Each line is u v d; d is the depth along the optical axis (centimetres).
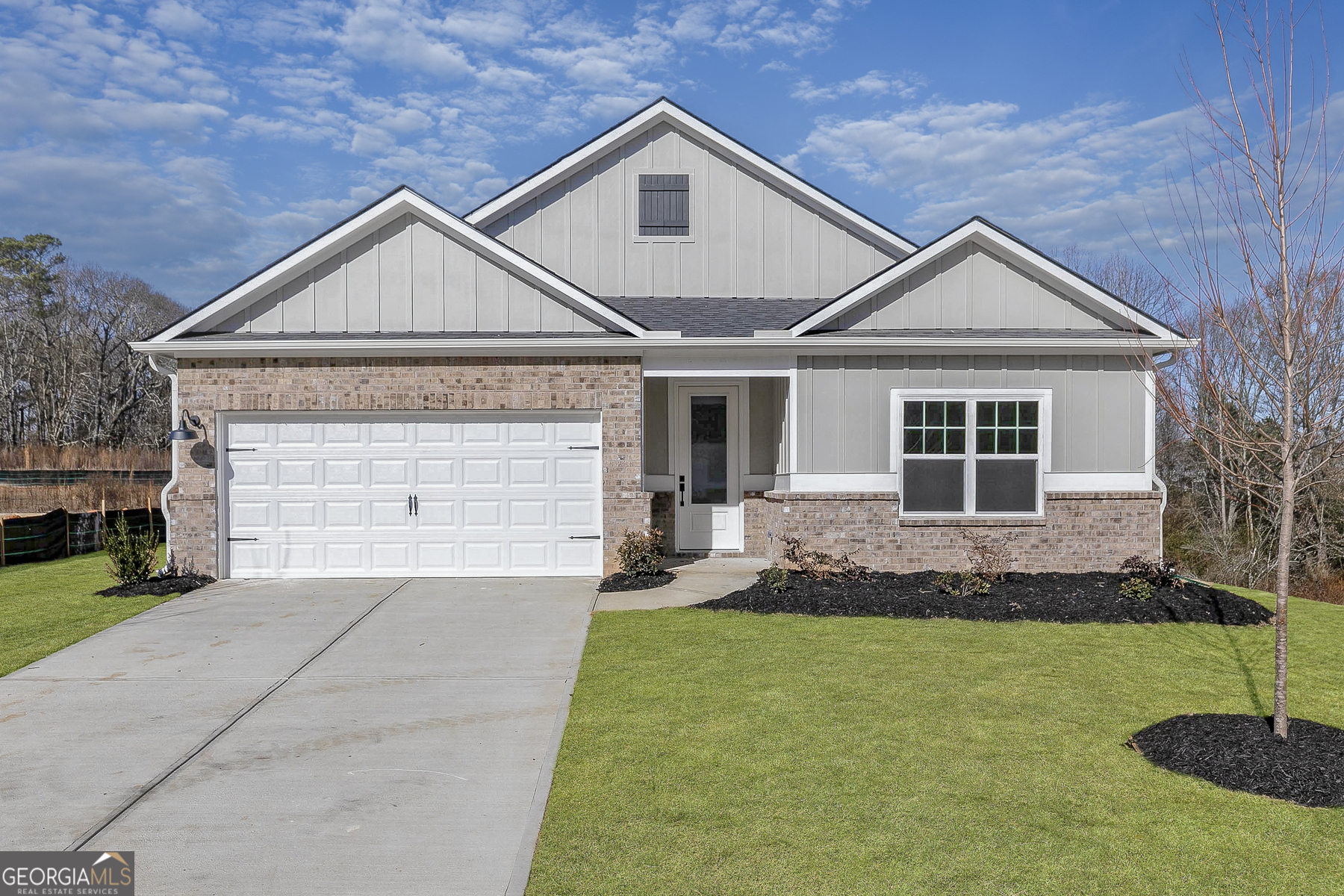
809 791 497
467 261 1172
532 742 598
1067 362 1178
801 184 1418
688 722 613
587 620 944
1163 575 1059
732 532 1366
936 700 655
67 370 5216
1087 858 421
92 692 715
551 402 1162
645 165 1432
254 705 682
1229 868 413
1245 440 578
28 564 1458
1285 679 546
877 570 1166
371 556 1177
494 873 425
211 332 1162
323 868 432
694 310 1341
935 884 399
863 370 1173
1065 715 624
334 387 1153
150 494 2753
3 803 508
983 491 1176
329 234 1146
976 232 1170
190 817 490
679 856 428
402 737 610
